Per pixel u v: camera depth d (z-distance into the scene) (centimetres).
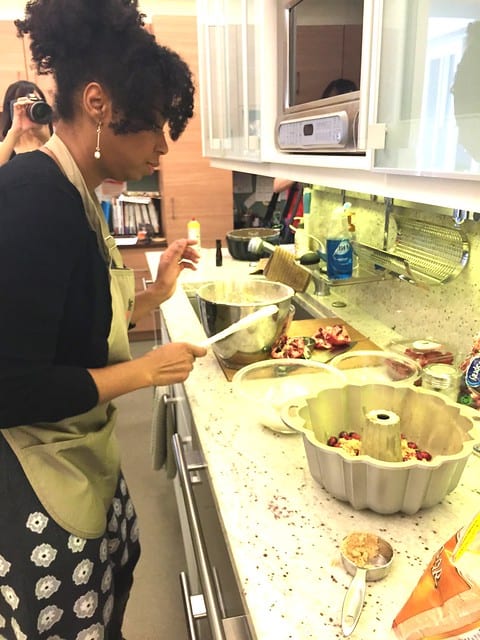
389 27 77
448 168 68
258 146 148
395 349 134
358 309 179
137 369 91
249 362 130
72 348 88
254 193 409
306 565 68
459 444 83
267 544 72
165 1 369
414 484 73
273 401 105
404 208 143
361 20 93
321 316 184
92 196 94
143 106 82
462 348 125
